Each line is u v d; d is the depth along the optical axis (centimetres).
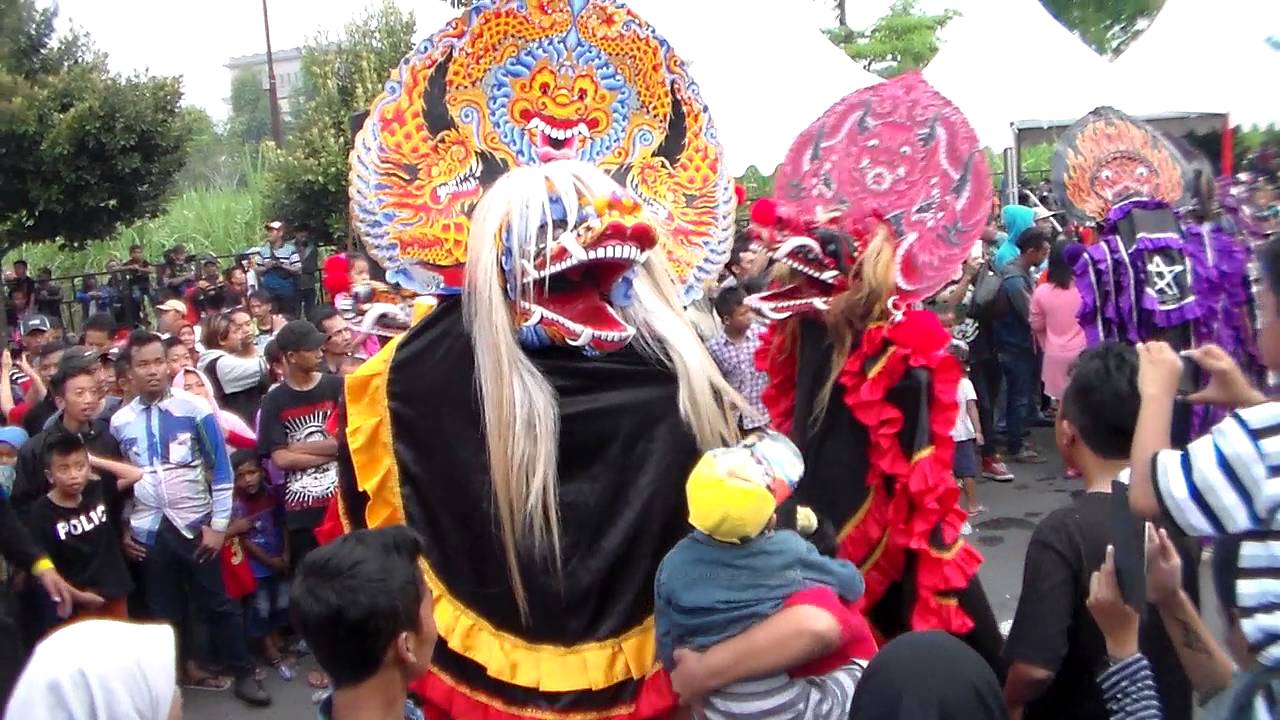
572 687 234
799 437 288
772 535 207
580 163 240
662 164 264
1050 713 230
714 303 444
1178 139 693
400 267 250
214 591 487
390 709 179
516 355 232
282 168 1834
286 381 514
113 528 450
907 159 297
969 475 680
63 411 468
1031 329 789
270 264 1521
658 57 262
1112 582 203
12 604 400
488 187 255
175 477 478
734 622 200
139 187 1686
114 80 1642
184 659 507
